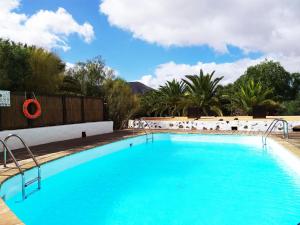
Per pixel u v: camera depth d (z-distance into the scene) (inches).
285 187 308.8
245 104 1084.5
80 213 245.3
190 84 1187.3
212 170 397.7
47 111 541.3
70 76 879.1
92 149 465.7
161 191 307.1
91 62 912.9
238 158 475.5
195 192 300.7
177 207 256.5
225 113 1211.2
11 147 440.5
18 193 281.1
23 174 271.1
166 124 842.2
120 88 895.7
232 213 238.5
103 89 890.1
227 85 1471.5
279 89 1362.0
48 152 412.8
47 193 296.4
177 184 333.4
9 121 449.4
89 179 358.9
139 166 434.0
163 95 1312.7
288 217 227.8
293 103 1090.7
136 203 269.6
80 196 291.4
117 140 565.6
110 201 276.1
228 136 641.0
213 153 529.3
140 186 327.3
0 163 329.4
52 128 538.9
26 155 384.8
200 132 689.0
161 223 221.1
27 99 490.0
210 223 218.4
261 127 704.4
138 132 733.3
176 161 467.8
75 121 627.5
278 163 427.8
